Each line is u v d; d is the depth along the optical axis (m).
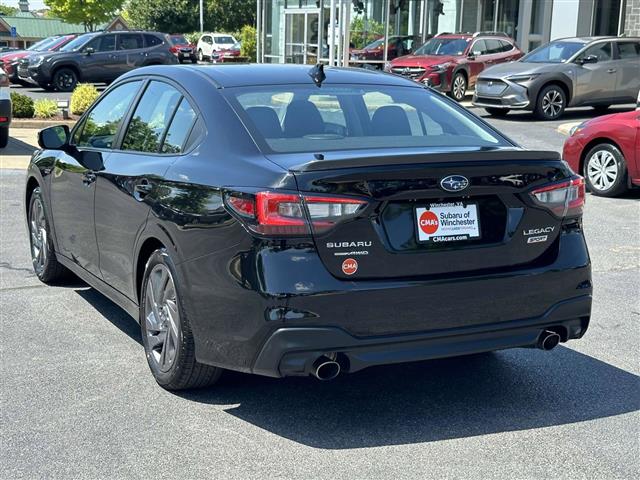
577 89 19.72
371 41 27.66
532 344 4.30
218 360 4.16
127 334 5.64
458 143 4.64
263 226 3.86
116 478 3.69
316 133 4.48
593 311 6.26
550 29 28.33
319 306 3.83
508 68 19.95
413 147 4.45
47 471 3.75
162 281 4.60
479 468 3.82
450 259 4.06
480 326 4.13
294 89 4.84
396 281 3.96
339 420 4.33
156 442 4.05
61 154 6.15
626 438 4.15
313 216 3.84
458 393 4.71
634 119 10.64
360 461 3.87
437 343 4.07
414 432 4.20
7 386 4.71
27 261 7.52
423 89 5.26
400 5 27.81
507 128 18.20
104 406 4.45
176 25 76.44
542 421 4.34
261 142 4.32
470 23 28.83
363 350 3.93
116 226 5.12
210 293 4.12
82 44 27.03
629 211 10.09
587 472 3.79
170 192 4.48
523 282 4.20
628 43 20.34
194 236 4.22
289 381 4.85
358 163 3.89
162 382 4.64
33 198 6.77
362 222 3.90
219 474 3.74
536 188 4.24
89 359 5.15
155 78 5.30
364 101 4.88
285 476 3.72
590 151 11.05
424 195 3.99
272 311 3.83
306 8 28.70
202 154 4.45
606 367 5.13
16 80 29.61
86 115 6.12
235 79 4.87
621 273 7.33
